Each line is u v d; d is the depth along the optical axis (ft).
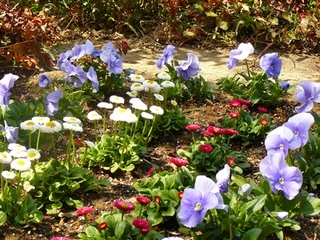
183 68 5.20
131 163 4.22
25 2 7.25
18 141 4.25
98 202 3.88
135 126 4.40
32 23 5.95
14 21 5.87
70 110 4.73
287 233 3.70
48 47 6.32
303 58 7.12
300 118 3.83
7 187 3.62
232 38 7.43
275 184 3.56
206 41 7.43
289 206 3.65
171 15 7.51
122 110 4.06
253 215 3.51
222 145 4.42
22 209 3.59
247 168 4.38
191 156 4.24
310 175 4.11
